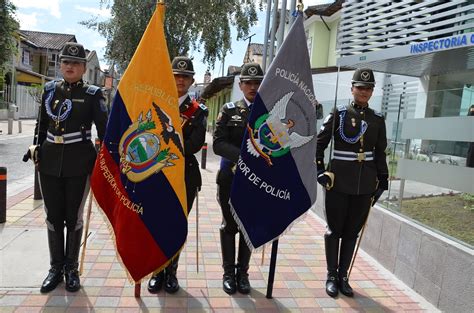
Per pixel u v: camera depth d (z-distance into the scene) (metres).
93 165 3.39
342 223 3.75
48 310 3.09
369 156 3.70
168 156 3.12
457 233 3.60
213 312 3.24
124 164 3.10
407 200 4.41
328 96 10.45
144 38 3.10
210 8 16.39
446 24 4.49
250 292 3.62
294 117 3.23
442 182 3.90
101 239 4.65
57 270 3.46
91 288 3.47
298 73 3.22
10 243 4.39
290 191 3.26
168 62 3.12
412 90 5.38
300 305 3.45
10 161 10.60
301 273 4.12
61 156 3.29
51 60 38.50
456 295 3.29
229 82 19.16
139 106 3.07
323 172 3.65
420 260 3.77
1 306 3.10
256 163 3.21
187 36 16.81
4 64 19.33
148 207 3.12
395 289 3.87
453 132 3.83
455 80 5.80
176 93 3.14
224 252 3.70
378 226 4.57
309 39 15.12
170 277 3.54
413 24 4.93
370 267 4.39
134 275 3.16
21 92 30.09
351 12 5.96
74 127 3.32
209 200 7.33
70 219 3.43
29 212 5.62
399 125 4.76
